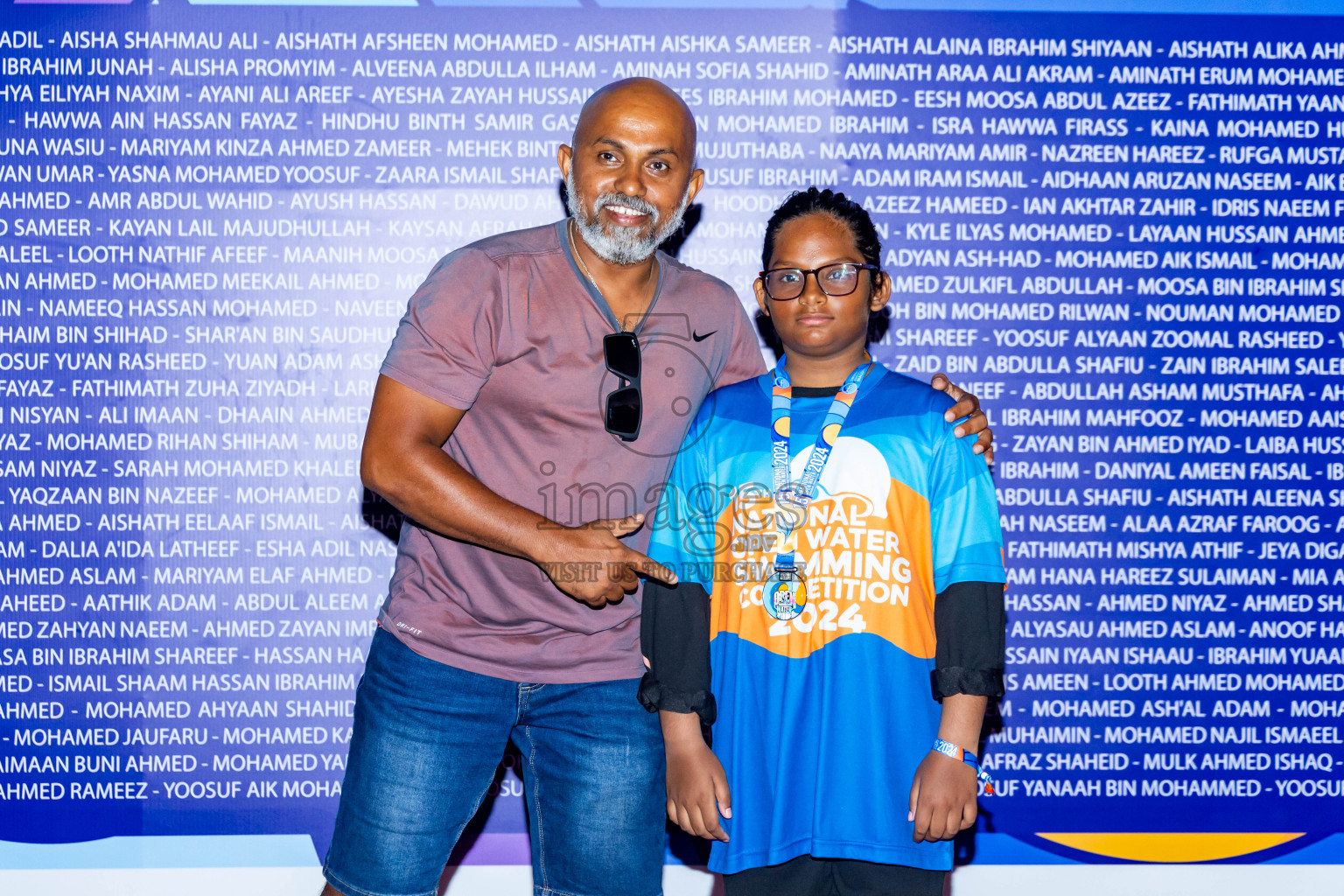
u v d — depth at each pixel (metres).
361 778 1.46
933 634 1.38
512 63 2.01
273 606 2.03
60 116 1.98
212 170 1.99
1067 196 2.05
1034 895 2.11
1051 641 2.09
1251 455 2.08
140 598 2.02
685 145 1.41
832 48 2.03
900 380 1.46
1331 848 2.11
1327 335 2.08
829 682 1.36
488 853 2.07
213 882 2.05
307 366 2.02
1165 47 2.05
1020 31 2.04
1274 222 2.07
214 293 2.00
